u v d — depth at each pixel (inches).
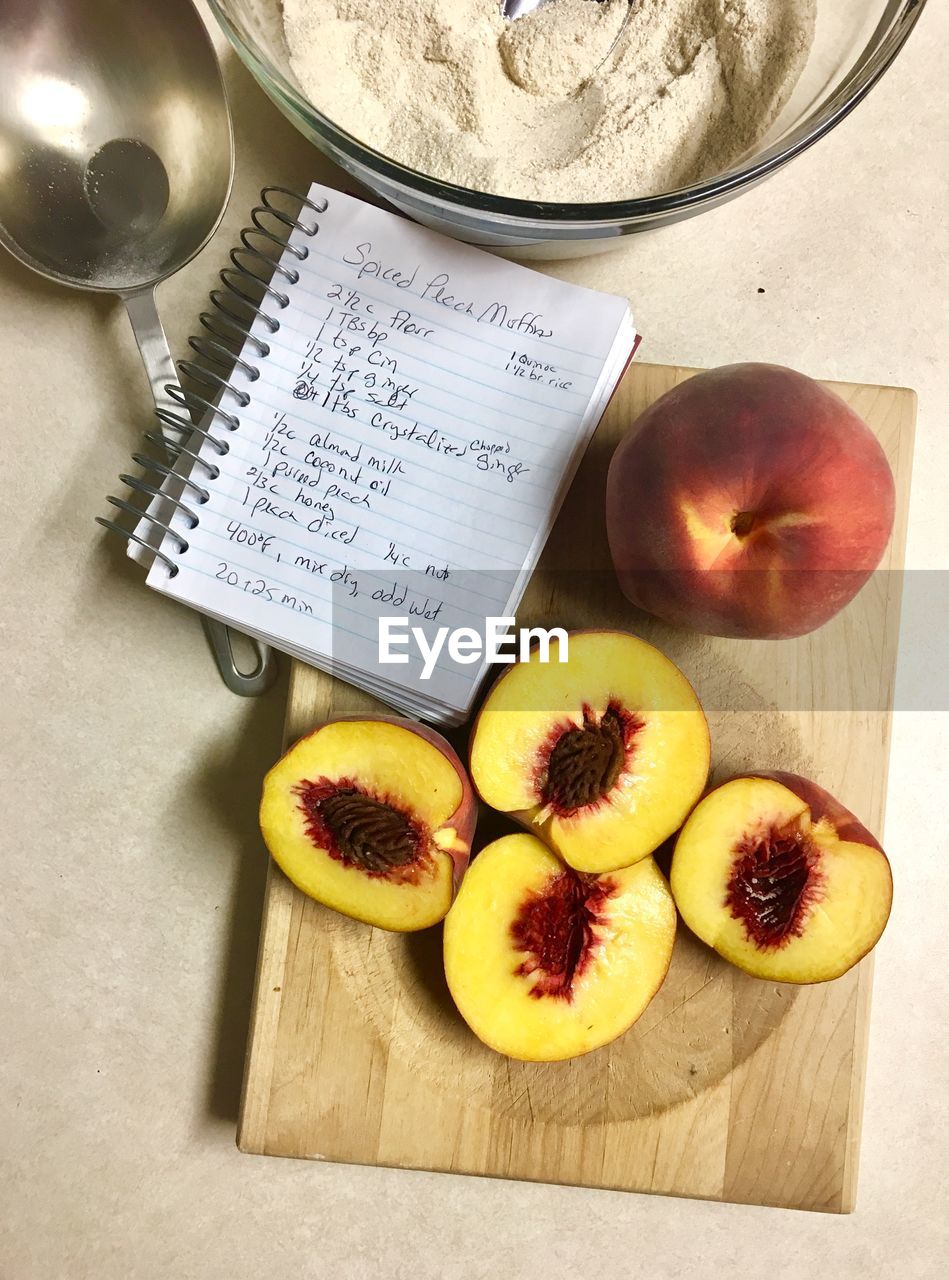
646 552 20.4
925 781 26.6
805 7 21.9
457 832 21.8
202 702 26.1
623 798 22.6
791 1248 26.0
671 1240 26.0
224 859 26.0
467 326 24.2
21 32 24.1
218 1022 25.9
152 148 25.0
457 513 23.8
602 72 22.9
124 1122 25.8
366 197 25.9
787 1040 24.0
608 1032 22.7
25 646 25.9
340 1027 23.6
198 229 25.0
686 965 24.1
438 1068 23.7
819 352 26.4
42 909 25.9
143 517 23.5
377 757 21.9
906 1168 26.3
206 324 24.5
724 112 22.7
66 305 26.0
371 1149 23.6
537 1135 23.8
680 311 26.4
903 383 26.5
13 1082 25.7
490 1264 25.8
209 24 26.0
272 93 20.7
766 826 22.7
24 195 24.8
